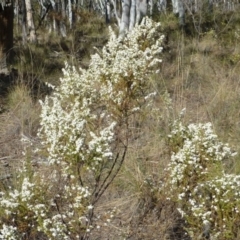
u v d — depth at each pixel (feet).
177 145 10.77
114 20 78.89
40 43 47.24
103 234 10.96
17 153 14.98
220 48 29.01
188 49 28.48
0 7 27.27
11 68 25.71
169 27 40.98
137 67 10.83
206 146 9.57
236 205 8.88
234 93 18.66
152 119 15.37
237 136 14.88
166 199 10.31
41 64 25.62
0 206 8.80
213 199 9.34
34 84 21.97
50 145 9.01
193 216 9.47
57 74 24.86
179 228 10.84
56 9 83.71
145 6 35.45
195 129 10.07
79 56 31.73
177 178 9.62
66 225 8.63
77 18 79.10
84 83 11.11
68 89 11.10
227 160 13.01
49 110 9.18
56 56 32.94
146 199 11.06
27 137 16.01
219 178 9.14
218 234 8.89
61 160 8.72
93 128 10.16
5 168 13.82
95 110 11.89
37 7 77.61
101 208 11.67
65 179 9.36
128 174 12.53
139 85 11.11
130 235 10.53
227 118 16.49
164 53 26.91
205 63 24.02
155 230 10.55
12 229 8.46
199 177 9.48
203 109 17.28
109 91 10.86
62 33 63.46
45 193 8.92
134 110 11.05
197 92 19.85
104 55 11.57
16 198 8.64
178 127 11.12
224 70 23.06
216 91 19.17
